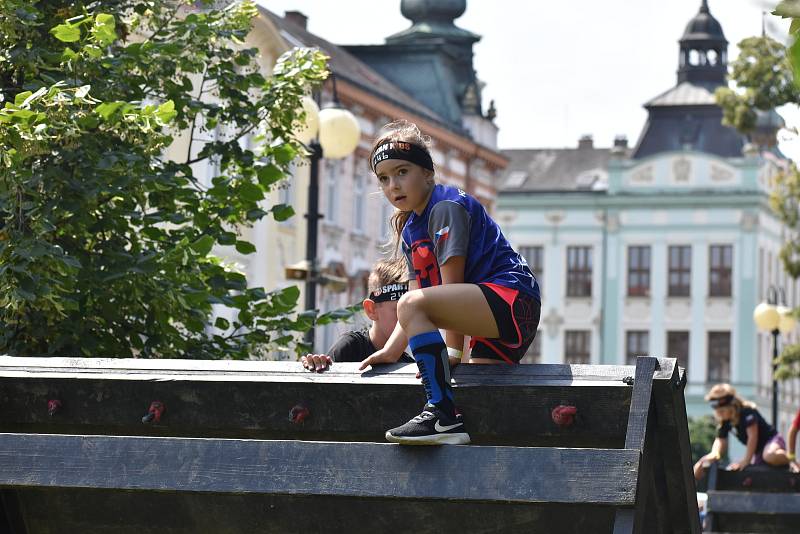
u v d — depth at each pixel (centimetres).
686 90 9994
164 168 1183
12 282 1002
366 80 6344
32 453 667
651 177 9706
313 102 2098
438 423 631
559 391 649
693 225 9606
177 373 723
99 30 1120
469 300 661
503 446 617
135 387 725
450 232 676
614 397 643
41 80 1130
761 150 9544
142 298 1093
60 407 738
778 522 1543
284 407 705
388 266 937
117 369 736
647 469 617
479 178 7388
